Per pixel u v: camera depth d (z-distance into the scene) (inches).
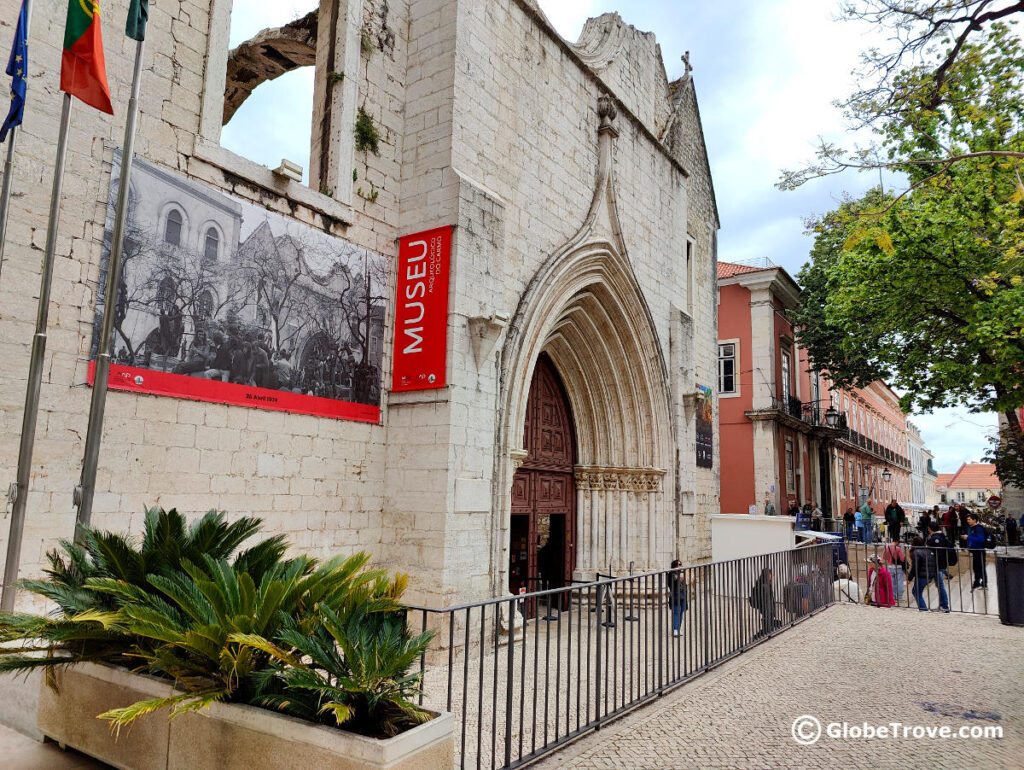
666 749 197.5
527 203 442.9
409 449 358.3
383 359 370.6
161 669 160.6
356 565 177.8
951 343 688.4
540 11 463.2
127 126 227.0
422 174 382.9
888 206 342.0
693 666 279.7
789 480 1098.1
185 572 175.8
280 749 137.6
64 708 177.5
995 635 367.2
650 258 597.3
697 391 633.0
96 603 164.9
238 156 307.3
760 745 201.8
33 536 235.1
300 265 329.4
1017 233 468.1
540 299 440.5
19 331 239.0
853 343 743.7
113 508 255.3
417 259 372.5
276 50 527.2
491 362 378.9
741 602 330.0
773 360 1042.1
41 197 248.5
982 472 3348.9
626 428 566.9
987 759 195.0
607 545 543.8
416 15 404.2
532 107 455.5
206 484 284.4
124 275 264.8
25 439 211.2
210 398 287.6
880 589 475.2
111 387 257.1
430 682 282.5
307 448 325.7
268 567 188.2
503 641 369.4
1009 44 334.6
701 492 676.1
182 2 297.0
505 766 175.3
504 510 388.8
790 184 357.1
